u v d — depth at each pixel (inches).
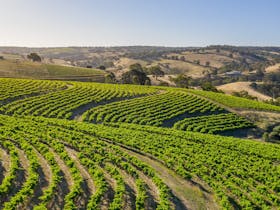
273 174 1519.4
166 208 1023.0
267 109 3255.4
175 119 2758.4
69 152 1508.4
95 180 1170.0
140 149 1691.7
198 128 2561.5
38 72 5713.6
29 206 988.6
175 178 1369.3
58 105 2714.1
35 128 1828.2
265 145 2188.7
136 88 3796.8
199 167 1487.5
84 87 3570.4
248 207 1111.0
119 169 1366.9
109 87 3715.6
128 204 1086.4
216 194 1200.2
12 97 2847.0
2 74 5196.9
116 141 1820.9
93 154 1451.8
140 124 2503.7
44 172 1223.5
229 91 6939.0
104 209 1032.2
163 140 1927.9
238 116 3006.9
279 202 1210.6
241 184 1332.4
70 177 1206.3
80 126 2085.4
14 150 1321.4
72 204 957.2
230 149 1961.1
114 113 2652.6
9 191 1042.1
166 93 3570.4
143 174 1346.0
